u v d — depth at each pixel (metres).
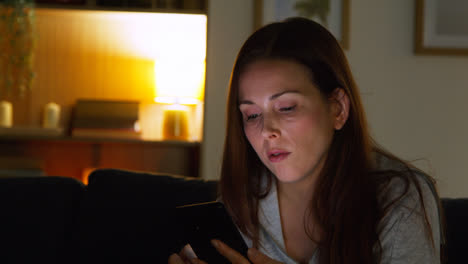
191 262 0.98
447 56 2.72
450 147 2.73
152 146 2.62
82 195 1.35
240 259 0.91
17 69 2.57
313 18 2.65
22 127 2.37
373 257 0.93
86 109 2.47
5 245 1.26
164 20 2.52
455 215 1.21
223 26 2.65
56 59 2.62
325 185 0.98
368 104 2.70
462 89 2.73
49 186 1.33
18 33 2.35
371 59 2.70
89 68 2.63
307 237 1.04
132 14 2.42
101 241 1.27
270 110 0.91
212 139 2.64
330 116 0.94
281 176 0.93
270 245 1.04
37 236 1.28
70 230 1.31
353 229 0.93
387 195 0.94
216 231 0.96
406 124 2.72
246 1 2.66
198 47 2.66
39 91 2.61
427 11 2.68
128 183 1.33
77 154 2.59
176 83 2.52
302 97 0.90
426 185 0.96
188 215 0.98
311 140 0.91
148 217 1.28
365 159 0.96
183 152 2.64
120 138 2.40
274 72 0.90
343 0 2.66
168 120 2.49
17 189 1.32
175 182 1.33
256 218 1.06
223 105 2.65
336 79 0.94
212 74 2.65
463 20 2.68
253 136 0.94
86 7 2.38
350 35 2.70
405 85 2.71
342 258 0.94
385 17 2.71
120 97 2.65
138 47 2.65
